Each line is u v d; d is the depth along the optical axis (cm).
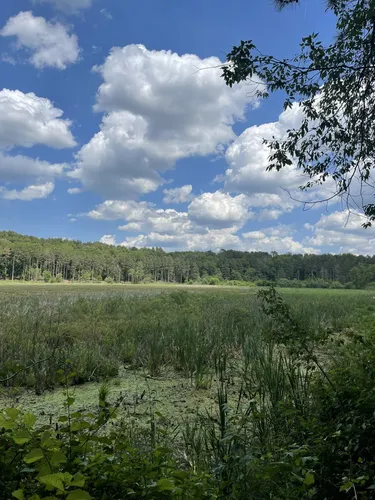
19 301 1633
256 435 335
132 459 198
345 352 517
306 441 274
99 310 1259
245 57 382
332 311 1419
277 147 502
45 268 10462
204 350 711
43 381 552
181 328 893
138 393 554
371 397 279
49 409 477
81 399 522
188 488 191
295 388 427
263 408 380
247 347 723
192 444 334
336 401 314
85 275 10850
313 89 400
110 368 638
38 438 175
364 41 397
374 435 255
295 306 1466
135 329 912
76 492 131
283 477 220
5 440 182
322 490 231
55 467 145
